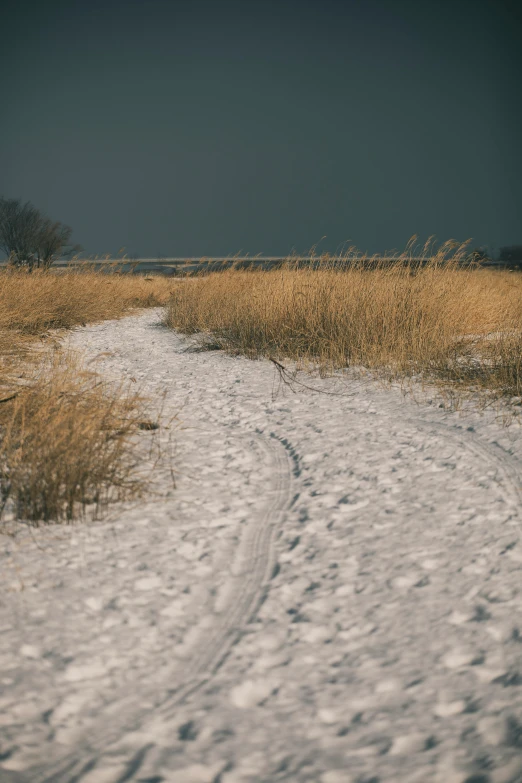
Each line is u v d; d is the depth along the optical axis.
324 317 10.89
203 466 5.58
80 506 4.59
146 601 3.47
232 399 8.03
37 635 3.16
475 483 4.95
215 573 3.77
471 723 2.58
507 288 15.86
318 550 4.01
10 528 4.29
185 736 2.55
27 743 2.51
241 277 15.72
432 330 9.92
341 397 7.95
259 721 2.62
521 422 6.40
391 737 2.52
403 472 5.26
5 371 7.99
